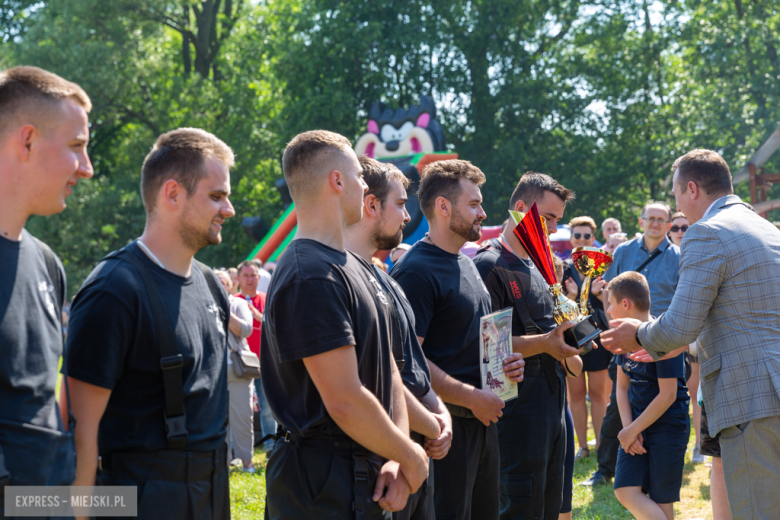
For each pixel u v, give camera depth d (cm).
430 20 2184
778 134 1591
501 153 2127
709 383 315
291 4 2505
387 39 2136
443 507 291
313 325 203
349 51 2116
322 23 2148
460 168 316
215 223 217
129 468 199
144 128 2561
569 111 2214
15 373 165
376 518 214
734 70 2084
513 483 336
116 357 195
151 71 2408
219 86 2539
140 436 200
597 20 2331
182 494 203
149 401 203
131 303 199
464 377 301
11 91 171
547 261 332
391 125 1650
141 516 195
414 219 1295
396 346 247
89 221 2172
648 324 329
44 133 174
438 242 314
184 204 212
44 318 176
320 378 203
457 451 292
